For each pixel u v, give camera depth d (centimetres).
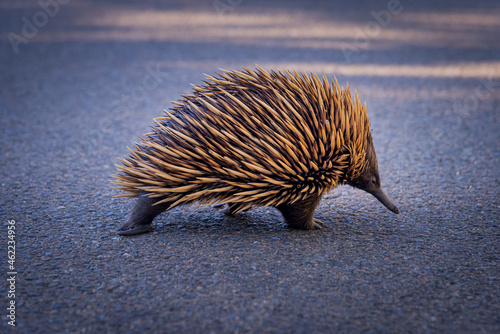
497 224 440
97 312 317
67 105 782
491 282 351
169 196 391
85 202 480
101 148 625
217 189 380
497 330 302
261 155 364
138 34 1253
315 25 1348
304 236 416
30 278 353
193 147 368
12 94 824
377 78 930
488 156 606
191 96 388
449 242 409
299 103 372
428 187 523
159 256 382
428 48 1147
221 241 406
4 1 1670
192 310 318
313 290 338
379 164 588
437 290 341
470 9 1620
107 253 387
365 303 325
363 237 416
